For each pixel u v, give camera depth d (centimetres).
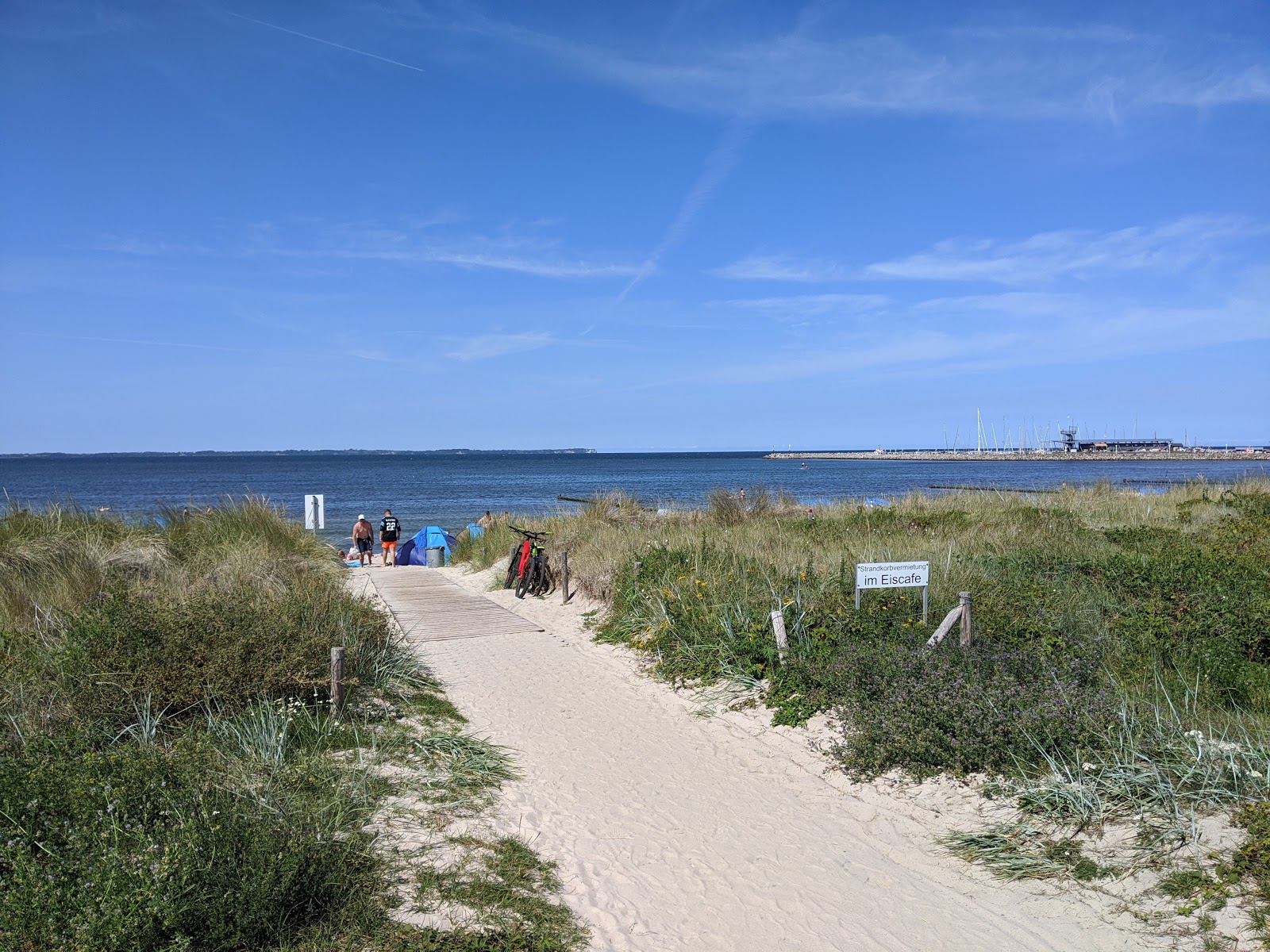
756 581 1015
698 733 718
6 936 325
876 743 607
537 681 877
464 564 1938
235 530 1300
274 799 467
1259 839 407
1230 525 1216
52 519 1102
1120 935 383
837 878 459
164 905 338
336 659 657
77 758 485
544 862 471
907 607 834
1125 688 630
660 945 392
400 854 455
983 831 493
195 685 613
